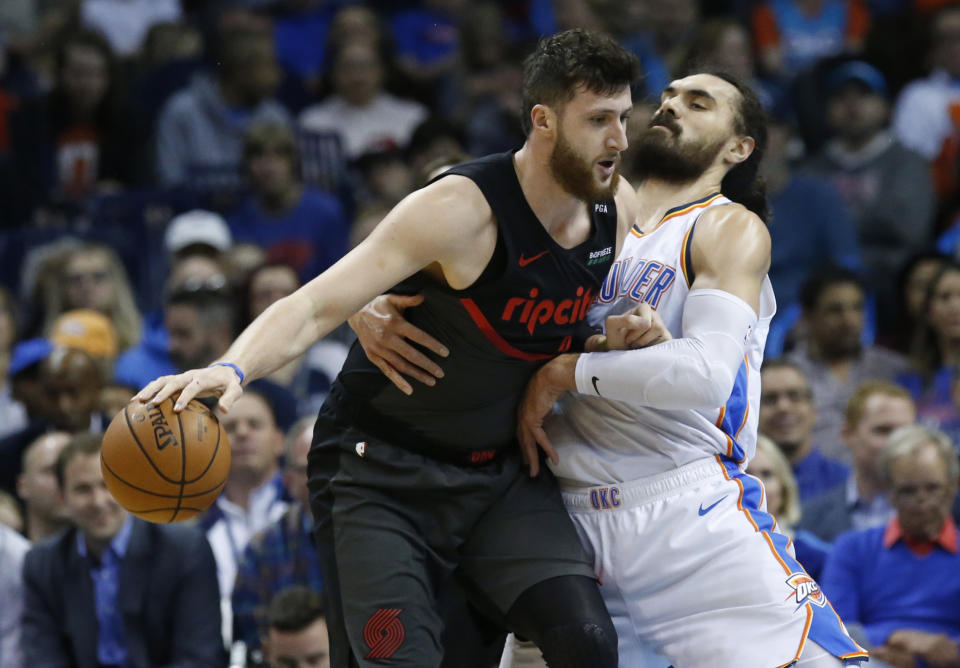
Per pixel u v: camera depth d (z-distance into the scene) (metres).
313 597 16.02
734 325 11.22
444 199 10.74
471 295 11.05
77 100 31.50
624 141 10.84
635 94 13.52
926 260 25.28
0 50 33.88
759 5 36.03
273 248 27.62
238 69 30.78
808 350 23.64
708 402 11.08
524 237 10.97
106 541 17.59
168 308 23.20
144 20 37.72
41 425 21.55
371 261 10.67
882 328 28.03
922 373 23.44
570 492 12.26
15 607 18.00
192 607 17.33
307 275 27.69
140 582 17.30
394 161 29.48
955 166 32.22
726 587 11.58
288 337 10.40
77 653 17.42
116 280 25.88
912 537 17.75
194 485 10.49
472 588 12.04
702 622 11.66
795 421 20.30
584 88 10.65
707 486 11.84
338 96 33.00
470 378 11.41
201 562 17.55
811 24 36.19
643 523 11.83
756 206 13.05
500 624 12.09
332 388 12.30
